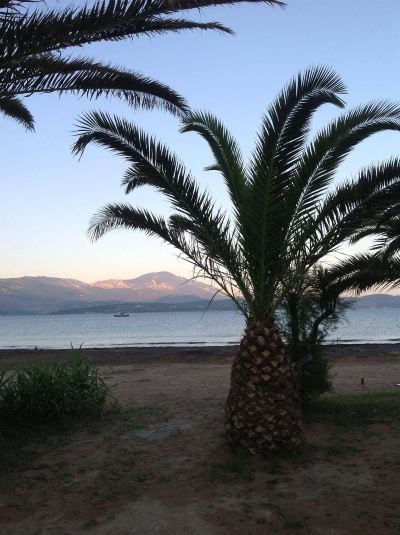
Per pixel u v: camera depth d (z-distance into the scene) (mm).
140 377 15305
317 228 6438
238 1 4766
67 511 4586
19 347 40000
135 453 6324
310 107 6457
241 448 6055
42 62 5508
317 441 6750
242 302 6539
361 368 17078
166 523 4281
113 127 6551
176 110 6996
